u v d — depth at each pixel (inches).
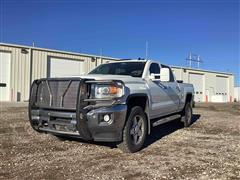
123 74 292.0
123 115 232.2
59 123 234.8
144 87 271.7
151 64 308.3
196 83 2170.3
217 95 2233.0
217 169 207.6
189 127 400.8
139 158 233.3
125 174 193.9
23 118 459.5
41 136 308.3
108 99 226.4
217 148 271.4
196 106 1033.5
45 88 249.1
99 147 266.5
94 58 1541.6
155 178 187.2
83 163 217.8
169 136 330.3
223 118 528.4
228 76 2417.6
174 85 350.9
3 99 1262.3
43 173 195.2
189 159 232.2
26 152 246.7
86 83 227.9
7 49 1266.0
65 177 187.5
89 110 223.8
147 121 276.1
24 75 1310.3
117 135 234.7
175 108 357.7
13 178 186.1
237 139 316.2
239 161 228.8
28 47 1318.9
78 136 230.8
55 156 235.8
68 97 231.1
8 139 293.4
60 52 1422.2
